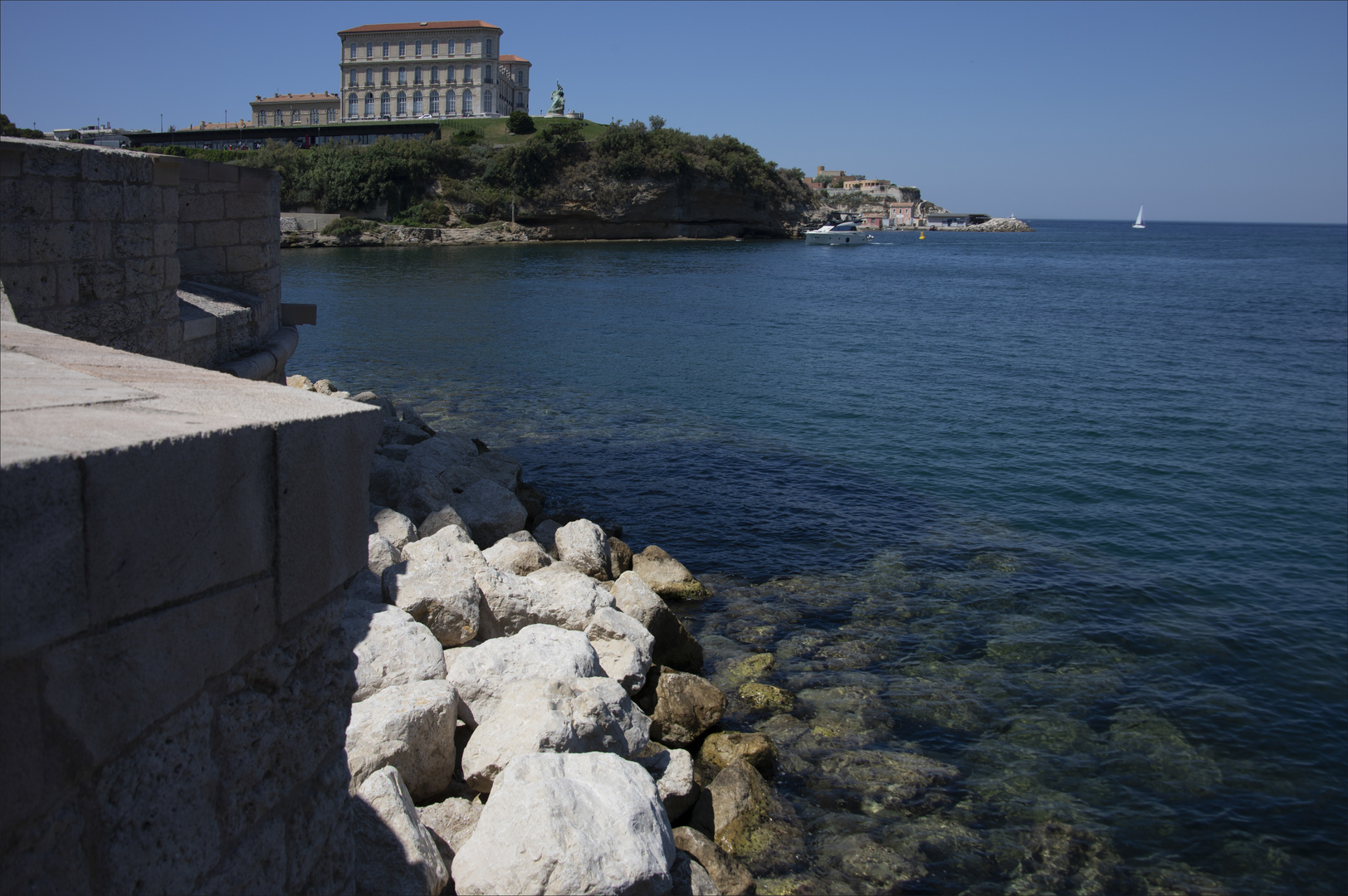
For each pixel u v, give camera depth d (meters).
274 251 12.62
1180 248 145.50
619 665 7.71
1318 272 86.88
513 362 28.16
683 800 6.57
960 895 6.47
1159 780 8.19
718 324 38.78
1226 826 7.62
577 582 8.40
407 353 29.08
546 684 6.10
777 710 8.74
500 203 101.44
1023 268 88.06
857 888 6.41
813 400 24.20
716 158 115.56
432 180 100.12
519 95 150.62
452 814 5.31
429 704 5.57
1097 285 67.75
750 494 16.06
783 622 10.91
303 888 3.10
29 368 2.96
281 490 2.66
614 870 4.36
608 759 5.17
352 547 3.09
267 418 2.62
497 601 7.99
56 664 2.02
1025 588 12.46
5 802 1.95
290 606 2.78
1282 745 8.95
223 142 107.75
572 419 21.00
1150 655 10.76
